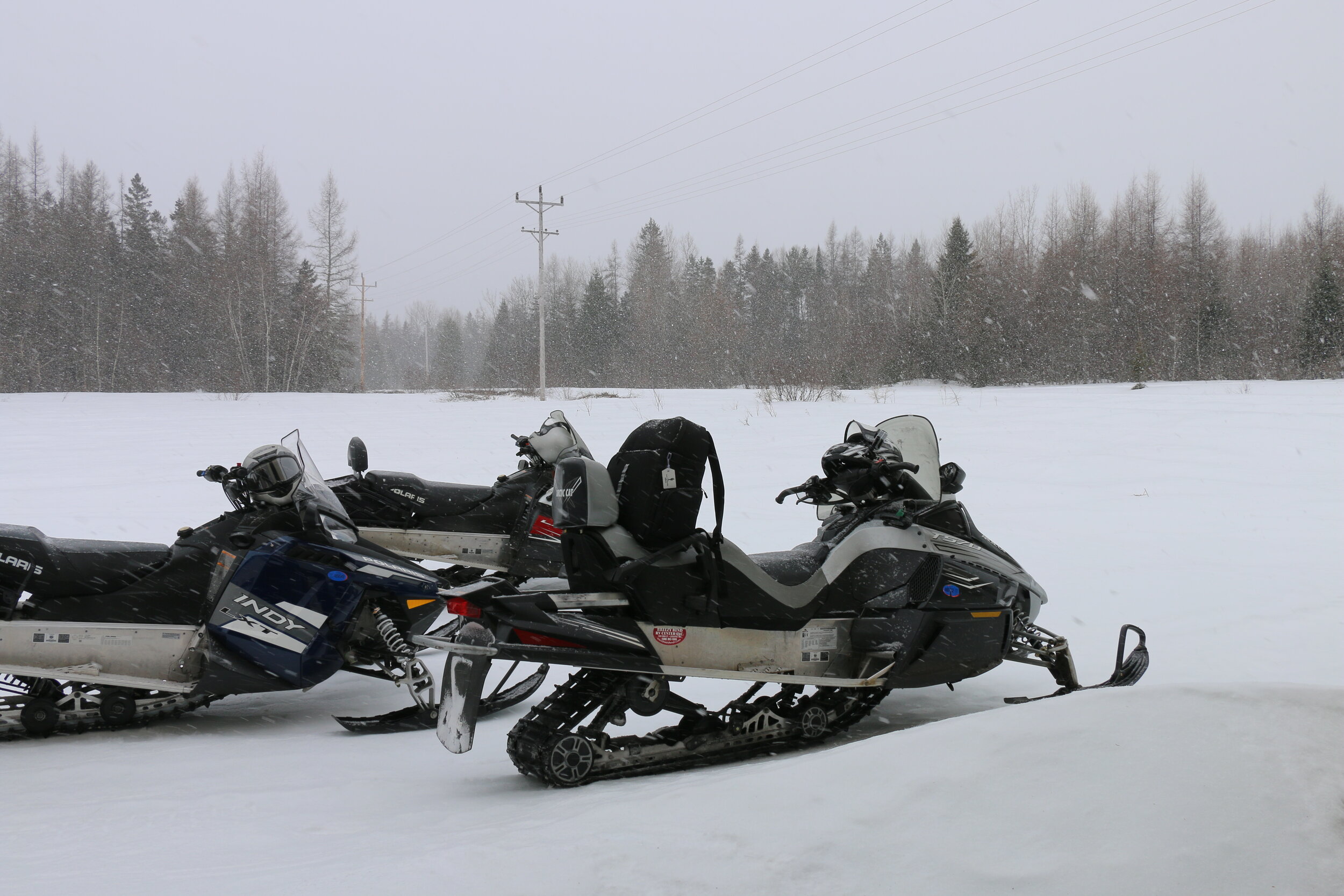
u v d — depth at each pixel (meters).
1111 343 47.12
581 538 3.51
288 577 4.32
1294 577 6.27
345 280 62.66
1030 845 2.02
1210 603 5.75
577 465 3.52
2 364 52.19
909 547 4.02
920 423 4.45
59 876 2.43
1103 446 12.70
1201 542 7.36
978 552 4.18
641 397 27.95
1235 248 74.50
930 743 2.53
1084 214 58.62
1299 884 1.77
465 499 6.32
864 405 21.38
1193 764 2.14
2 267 54.62
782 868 2.09
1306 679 4.37
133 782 3.39
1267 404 17.91
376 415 21.31
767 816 2.33
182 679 4.25
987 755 2.38
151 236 62.41
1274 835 1.89
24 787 3.33
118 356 56.25
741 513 8.91
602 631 3.38
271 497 4.42
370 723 4.23
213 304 57.06
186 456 13.52
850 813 2.27
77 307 56.84
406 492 6.23
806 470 11.41
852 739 3.85
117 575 4.25
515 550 6.31
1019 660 4.29
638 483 3.51
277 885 2.27
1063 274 49.22
